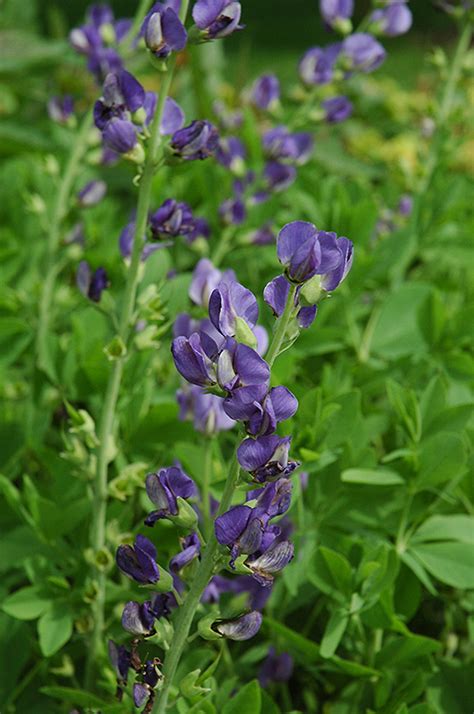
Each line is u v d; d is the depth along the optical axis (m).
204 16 0.90
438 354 1.19
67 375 1.14
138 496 1.10
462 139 1.41
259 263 1.35
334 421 1.04
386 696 0.97
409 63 4.25
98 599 0.99
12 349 1.18
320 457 1.02
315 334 1.19
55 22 2.29
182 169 1.45
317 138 1.87
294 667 1.08
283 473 0.78
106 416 0.98
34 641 1.04
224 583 1.00
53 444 1.21
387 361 1.22
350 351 1.25
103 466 0.98
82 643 1.05
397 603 1.03
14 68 1.97
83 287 0.98
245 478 0.79
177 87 2.01
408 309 1.21
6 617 1.03
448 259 1.36
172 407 1.08
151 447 1.09
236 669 1.03
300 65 1.31
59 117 1.29
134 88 0.93
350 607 0.96
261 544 0.80
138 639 0.85
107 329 1.18
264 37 5.38
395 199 1.54
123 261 0.99
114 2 5.31
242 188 1.30
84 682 1.02
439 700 0.99
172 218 0.96
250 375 0.76
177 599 0.84
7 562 1.06
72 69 2.07
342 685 1.05
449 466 1.01
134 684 0.84
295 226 0.78
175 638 0.83
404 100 2.07
